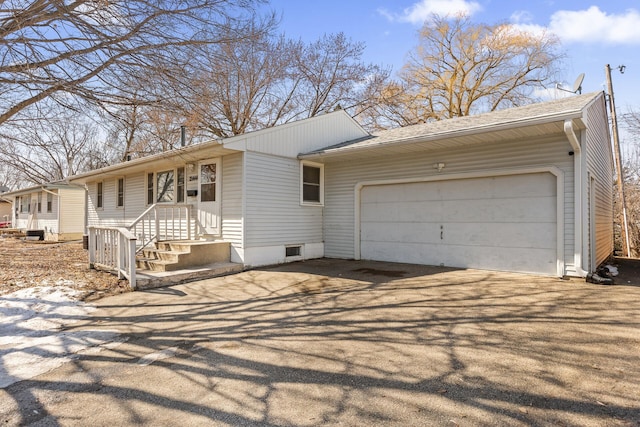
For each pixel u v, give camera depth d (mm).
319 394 2773
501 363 3271
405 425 2342
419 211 9000
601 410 2471
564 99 9016
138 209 12375
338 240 10484
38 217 20984
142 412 2551
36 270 8008
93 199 15148
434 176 8633
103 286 6594
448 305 5277
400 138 8500
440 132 7516
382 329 4312
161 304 5609
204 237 9680
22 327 4535
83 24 4648
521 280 6852
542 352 3506
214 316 4961
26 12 4430
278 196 9461
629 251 13336
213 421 2422
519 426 2307
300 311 5145
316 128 10562
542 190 7223
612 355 3404
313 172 10617
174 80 5328
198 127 10320
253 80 17141
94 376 3146
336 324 4535
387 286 6641
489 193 7914
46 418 2488
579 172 6727
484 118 8891
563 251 6926
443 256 8594
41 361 3488
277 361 3418
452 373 3088
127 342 3996
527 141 7324
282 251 9531
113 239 7527
